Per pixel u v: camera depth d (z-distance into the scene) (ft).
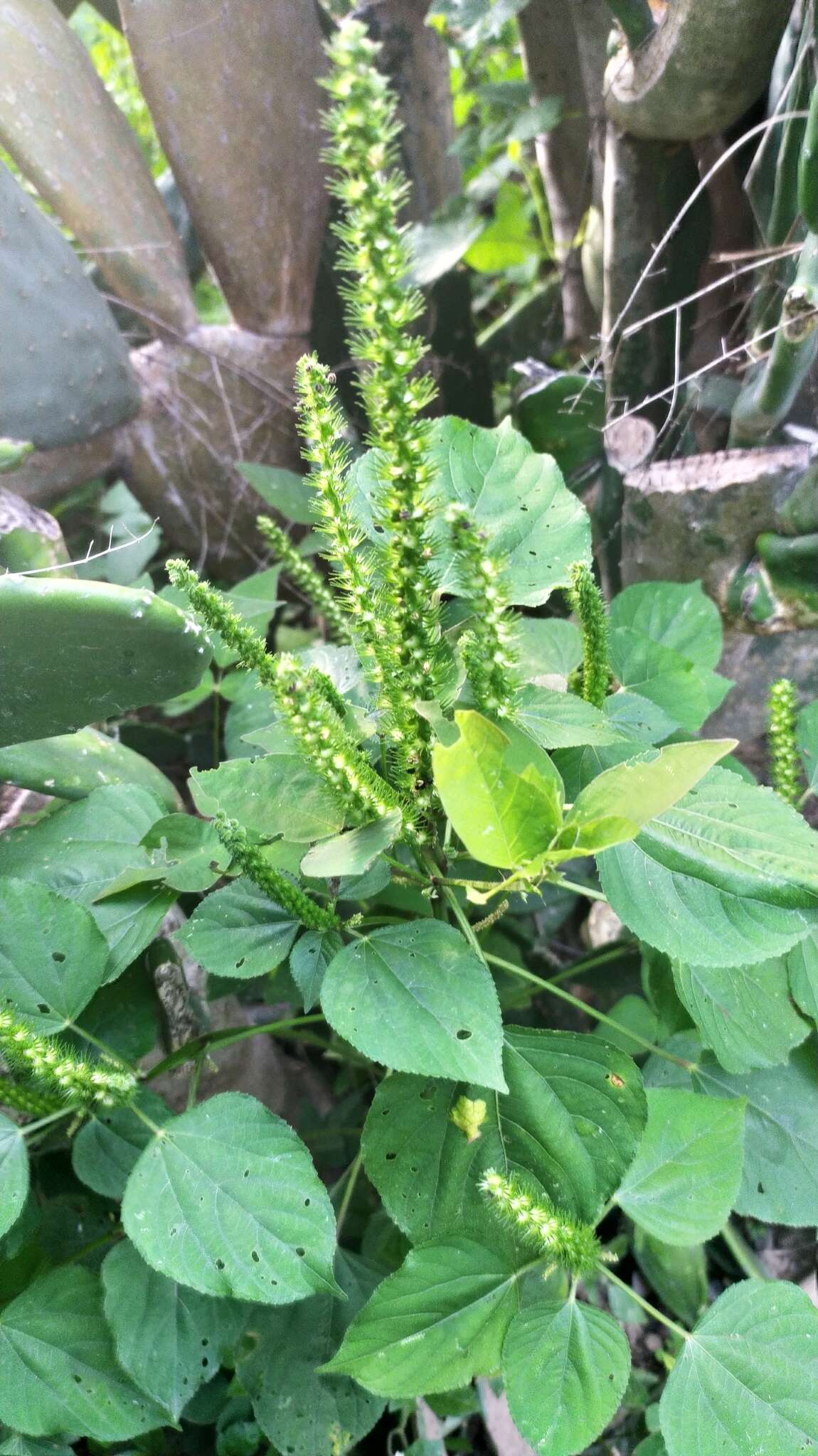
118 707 1.30
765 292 1.83
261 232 2.11
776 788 1.49
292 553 1.59
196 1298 1.22
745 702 1.98
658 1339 1.86
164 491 2.39
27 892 1.24
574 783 1.38
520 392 2.09
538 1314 1.10
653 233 1.87
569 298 2.43
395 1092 1.22
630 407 2.03
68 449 2.16
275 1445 1.31
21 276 1.81
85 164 1.98
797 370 1.56
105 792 1.48
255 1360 1.36
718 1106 1.20
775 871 1.13
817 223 1.41
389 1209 1.18
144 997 1.43
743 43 1.49
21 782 1.52
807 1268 1.86
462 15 1.89
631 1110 1.17
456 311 2.37
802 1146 1.37
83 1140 1.22
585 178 2.17
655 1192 1.16
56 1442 1.27
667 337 1.98
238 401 2.33
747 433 1.82
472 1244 1.14
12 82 1.84
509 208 2.63
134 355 2.29
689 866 1.17
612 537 2.14
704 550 1.81
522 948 2.06
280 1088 2.06
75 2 2.16
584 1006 1.37
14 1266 1.40
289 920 1.27
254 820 1.18
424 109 2.11
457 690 1.10
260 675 1.05
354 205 0.78
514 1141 1.18
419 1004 1.05
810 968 1.29
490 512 1.29
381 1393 1.08
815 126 1.29
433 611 1.03
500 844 0.97
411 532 0.94
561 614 2.29
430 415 2.42
